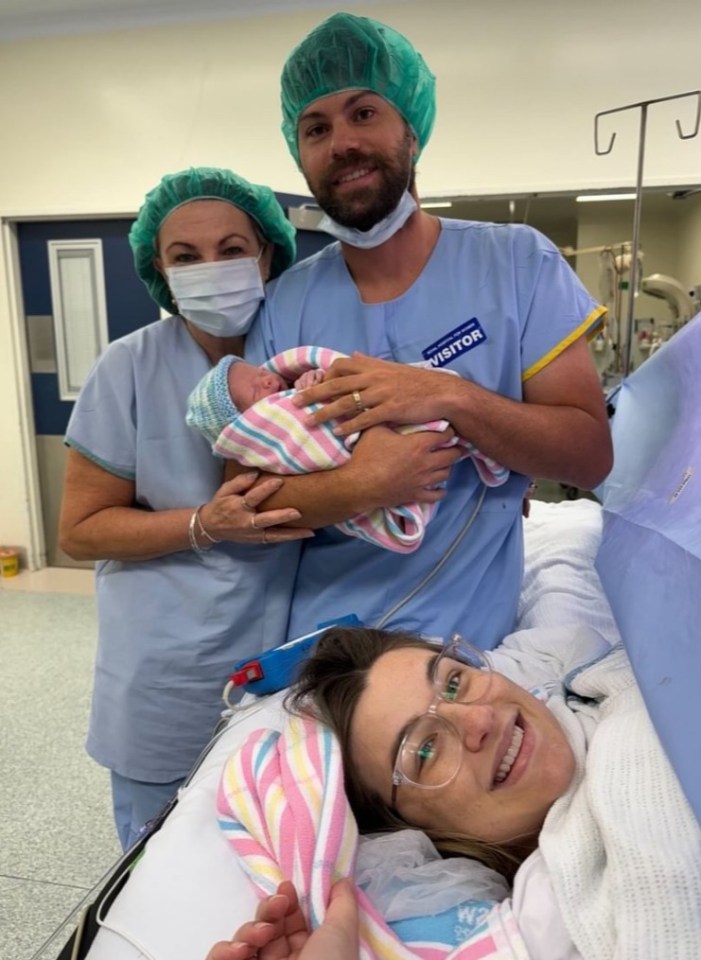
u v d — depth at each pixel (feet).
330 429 3.64
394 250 4.11
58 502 14.02
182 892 2.62
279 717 3.46
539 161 10.95
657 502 4.06
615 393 6.81
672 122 10.45
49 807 6.91
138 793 4.68
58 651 10.28
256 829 2.75
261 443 3.72
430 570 4.16
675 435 4.26
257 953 2.25
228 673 4.46
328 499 3.62
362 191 3.82
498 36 10.75
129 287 13.08
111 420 4.40
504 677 3.16
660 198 10.58
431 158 11.25
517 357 4.02
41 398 13.80
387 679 3.07
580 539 6.02
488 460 3.88
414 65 3.91
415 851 2.85
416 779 2.85
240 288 4.34
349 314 4.26
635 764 2.63
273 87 11.57
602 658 3.85
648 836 2.33
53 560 14.20
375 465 3.50
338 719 3.06
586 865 2.46
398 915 2.60
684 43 10.27
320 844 2.56
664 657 2.94
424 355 4.09
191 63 11.80
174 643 4.40
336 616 4.29
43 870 6.10
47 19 12.02
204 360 4.63
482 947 2.40
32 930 5.45
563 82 10.69
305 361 3.95
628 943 2.16
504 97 10.88
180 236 4.31
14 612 11.82
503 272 4.04
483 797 2.82
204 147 12.02
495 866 2.88
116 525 4.28
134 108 12.14
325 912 2.39
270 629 4.47
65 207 12.71
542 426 3.73
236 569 4.34
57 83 12.34
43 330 13.52
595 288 10.32
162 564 4.43
